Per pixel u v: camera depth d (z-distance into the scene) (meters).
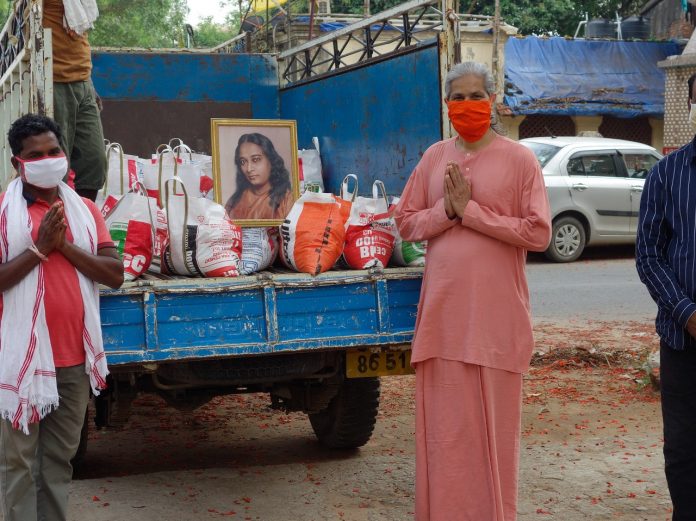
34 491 3.54
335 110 7.21
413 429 6.19
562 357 8.05
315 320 4.42
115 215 4.35
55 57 5.17
